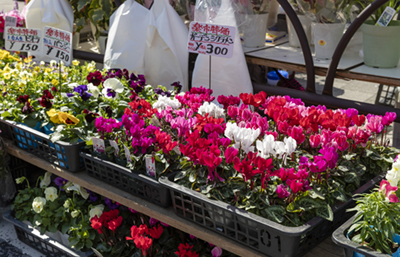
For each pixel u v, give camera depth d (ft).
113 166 6.11
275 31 11.59
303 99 8.41
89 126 7.02
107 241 7.23
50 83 8.79
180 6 10.96
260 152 5.06
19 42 10.26
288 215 4.50
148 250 6.73
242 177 4.88
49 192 7.86
